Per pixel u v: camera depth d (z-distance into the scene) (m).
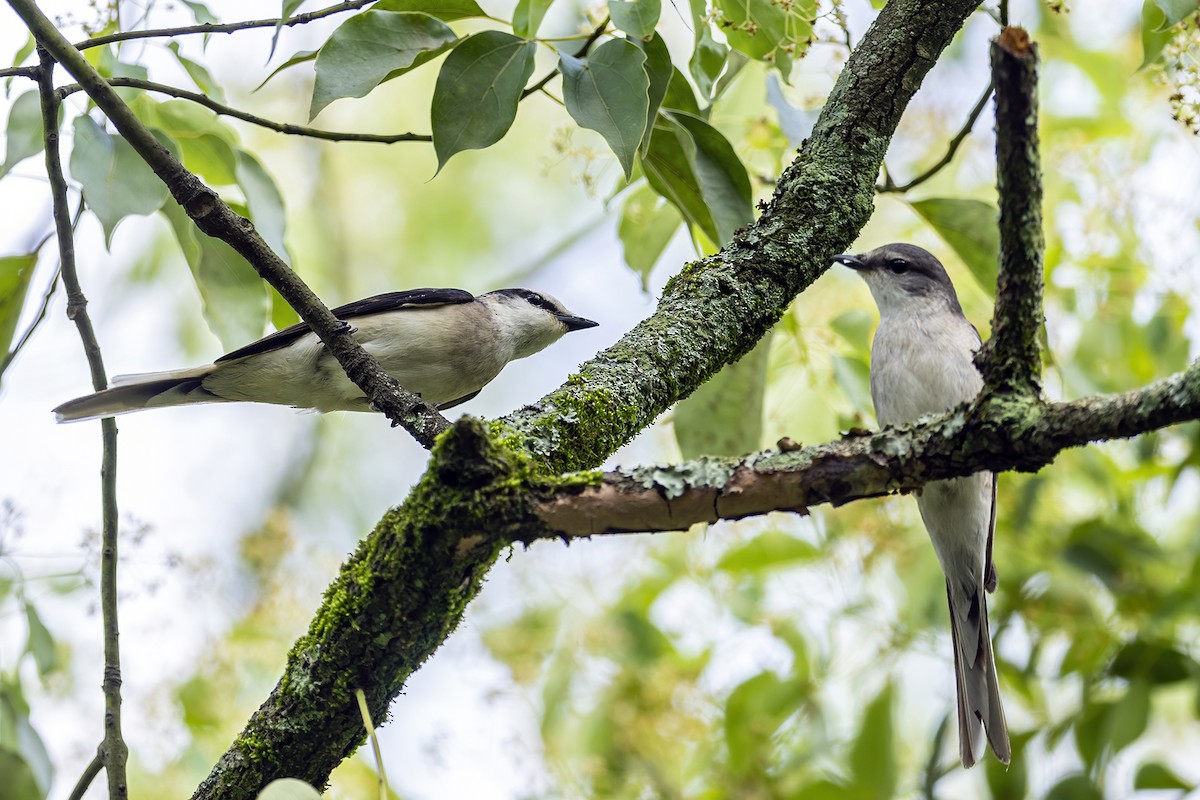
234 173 8.30
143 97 8.10
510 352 10.62
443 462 5.17
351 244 15.80
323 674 5.68
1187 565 9.49
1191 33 6.71
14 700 7.74
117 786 6.30
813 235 6.82
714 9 7.41
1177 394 4.43
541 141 15.61
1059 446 4.74
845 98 7.07
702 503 5.08
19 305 8.17
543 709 9.97
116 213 7.06
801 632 10.08
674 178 7.66
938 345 8.74
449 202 15.88
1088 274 9.83
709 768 10.02
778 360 10.10
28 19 5.96
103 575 6.85
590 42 6.90
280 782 4.87
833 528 10.07
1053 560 9.71
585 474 5.20
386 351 9.24
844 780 9.64
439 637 5.71
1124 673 9.12
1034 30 11.35
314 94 6.45
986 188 11.64
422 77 15.89
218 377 8.82
